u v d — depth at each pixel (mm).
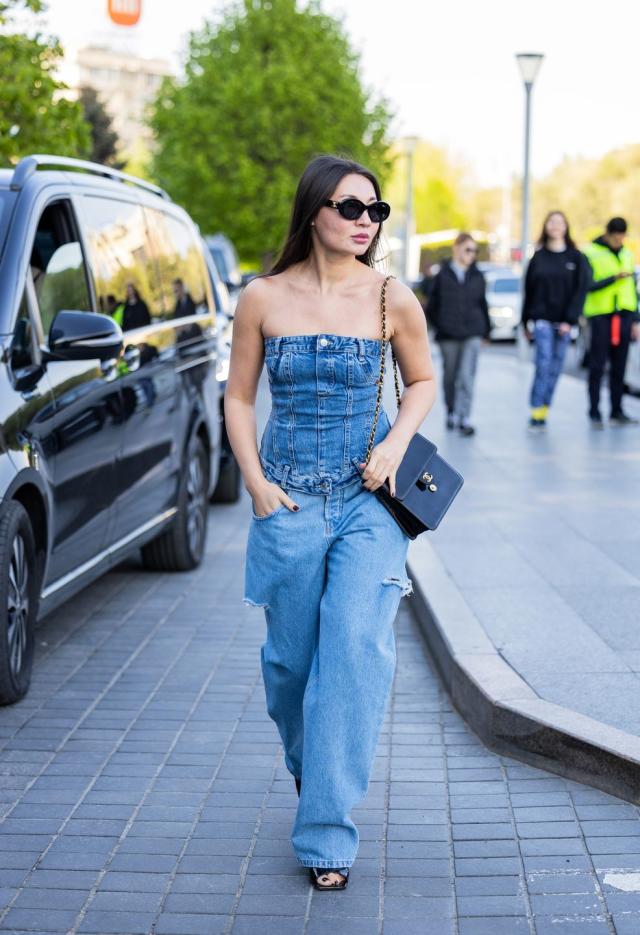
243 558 9109
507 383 21344
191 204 43750
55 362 6047
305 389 3898
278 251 4023
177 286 8617
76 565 6391
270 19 42781
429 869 4059
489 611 6629
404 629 7102
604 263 14578
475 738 5230
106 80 85875
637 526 9023
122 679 6141
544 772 4824
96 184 7367
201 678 6152
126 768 4953
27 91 11484
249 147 43094
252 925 3709
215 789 4738
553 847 4184
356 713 3863
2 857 4156
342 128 42844
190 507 8570
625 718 4918
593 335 14703
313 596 3979
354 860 4074
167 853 4191
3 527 5387
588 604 6766
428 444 4008
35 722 5500
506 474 11484
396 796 4641
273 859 4141
